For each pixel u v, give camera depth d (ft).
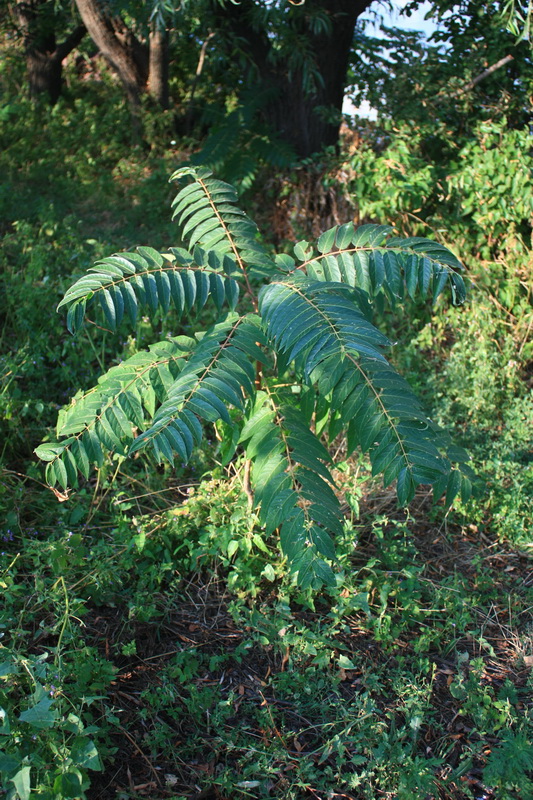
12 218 20.21
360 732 8.46
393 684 9.12
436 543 12.28
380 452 7.57
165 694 8.79
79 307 8.61
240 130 22.22
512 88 21.62
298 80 21.89
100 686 8.27
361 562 11.41
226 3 21.08
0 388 13.19
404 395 7.77
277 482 8.38
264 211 21.94
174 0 18.53
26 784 6.11
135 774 8.06
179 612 10.28
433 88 21.15
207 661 9.56
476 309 17.69
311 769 8.16
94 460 8.89
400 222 19.11
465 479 9.34
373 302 9.72
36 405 13.07
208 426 13.91
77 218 21.25
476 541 12.48
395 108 21.29
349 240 9.71
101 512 11.86
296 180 20.81
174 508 11.56
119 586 10.36
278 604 10.03
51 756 7.22
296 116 22.29
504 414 15.65
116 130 27.99
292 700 9.21
